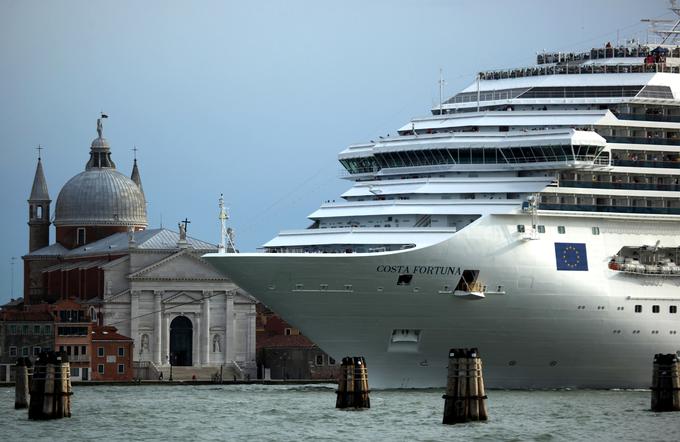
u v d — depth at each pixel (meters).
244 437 199.88
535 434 197.12
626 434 198.00
